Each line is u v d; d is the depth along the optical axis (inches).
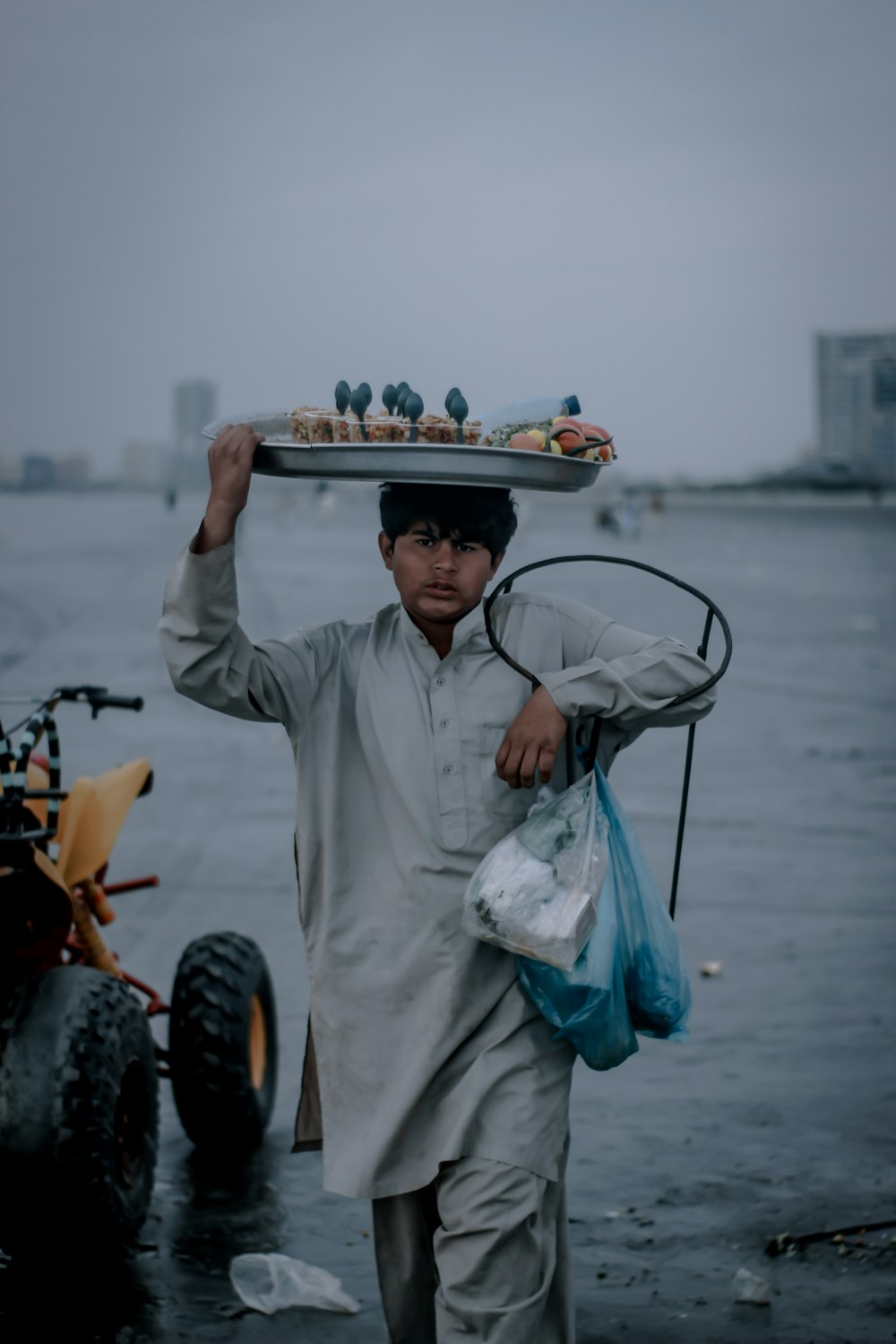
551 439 116.8
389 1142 115.3
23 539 2171.5
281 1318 151.9
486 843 117.7
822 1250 164.1
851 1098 209.5
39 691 611.8
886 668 745.0
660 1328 147.5
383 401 121.2
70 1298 156.2
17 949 169.5
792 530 3166.8
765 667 749.9
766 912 306.7
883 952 278.7
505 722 118.6
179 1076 190.2
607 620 124.9
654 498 2910.9
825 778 459.2
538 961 114.3
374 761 119.1
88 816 179.8
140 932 290.7
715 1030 238.5
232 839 376.8
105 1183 154.9
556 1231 123.3
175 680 113.6
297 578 1291.8
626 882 120.2
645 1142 195.5
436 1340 117.6
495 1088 114.6
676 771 471.2
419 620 120.9
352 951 119.3
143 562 1595.7
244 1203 180.9
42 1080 152.8
